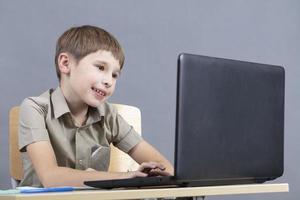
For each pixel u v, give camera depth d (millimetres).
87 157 1657
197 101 1042
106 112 1777
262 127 1162
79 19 2684
